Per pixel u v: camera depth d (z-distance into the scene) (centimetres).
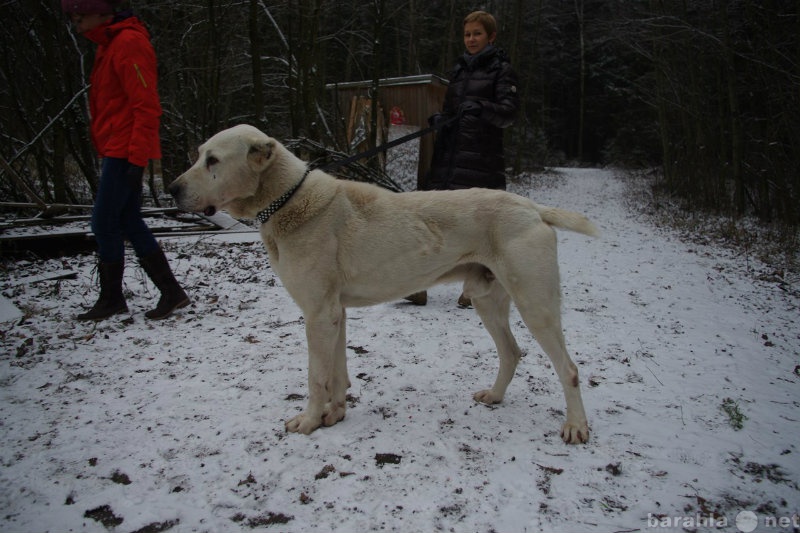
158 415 287
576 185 2458
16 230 610
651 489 234
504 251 271
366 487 230
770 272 734
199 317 441
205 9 1050
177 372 340
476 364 369
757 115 1324
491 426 287
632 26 1573
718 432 284
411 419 292
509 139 2583
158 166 1358
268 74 1261
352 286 278
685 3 1369
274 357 364
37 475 235
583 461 254
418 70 1862
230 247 681
